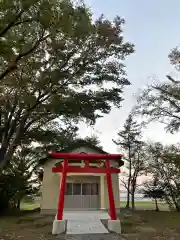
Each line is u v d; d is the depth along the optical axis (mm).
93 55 15680
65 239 10570
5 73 11531
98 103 16344
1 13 9477
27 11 9641
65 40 13984
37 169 24422
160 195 25859
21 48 10969
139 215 19188
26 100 14031
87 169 13039
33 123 17984
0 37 9688
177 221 16750
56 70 14258
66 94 15531
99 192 20203
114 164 20328
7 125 16312
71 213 16750
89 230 11953
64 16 10289
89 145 21703
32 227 13727
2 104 15789
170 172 25844
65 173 12891
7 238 10992
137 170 28734
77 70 15500
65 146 21656
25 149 22953
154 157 28516
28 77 14117
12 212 21578
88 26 11883
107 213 16766
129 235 11500
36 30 11656
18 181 21594
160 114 20422
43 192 19906
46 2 9656
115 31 15344
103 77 16203
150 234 11984
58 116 17375
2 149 15695
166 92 19625
